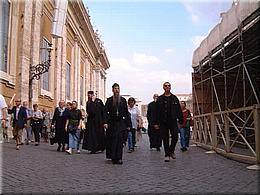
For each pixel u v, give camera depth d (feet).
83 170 26.11
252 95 46.50
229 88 55.26
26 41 65.92
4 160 31.63
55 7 81.61
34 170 25.79
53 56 90.74
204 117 47.52
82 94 142.61
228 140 35.53
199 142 50.98
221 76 53.16
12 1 61.87
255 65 45.70
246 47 42.83
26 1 65.41
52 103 88.99
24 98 64.69
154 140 46.24
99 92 192.13
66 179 22.11
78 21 121.70
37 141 53.72
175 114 32.40
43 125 61.98
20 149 43.91
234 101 53.21
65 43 101.76
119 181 21.56
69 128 40.78
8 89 59.16
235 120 41.68
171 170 26.32
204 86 57.62
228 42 42.47
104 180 21.86
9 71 61.00
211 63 48.73
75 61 121.80
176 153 40.93
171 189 19.17
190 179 22.29
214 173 24.81
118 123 31.19
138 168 27.43
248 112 38.17
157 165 29.35
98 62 192.13
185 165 29.32
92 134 40.73
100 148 40.88
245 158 30.50
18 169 26.16
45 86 82.94
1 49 58.54
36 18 71.51
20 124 45.78
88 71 158.81
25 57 65.51
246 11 34.53
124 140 31.09
